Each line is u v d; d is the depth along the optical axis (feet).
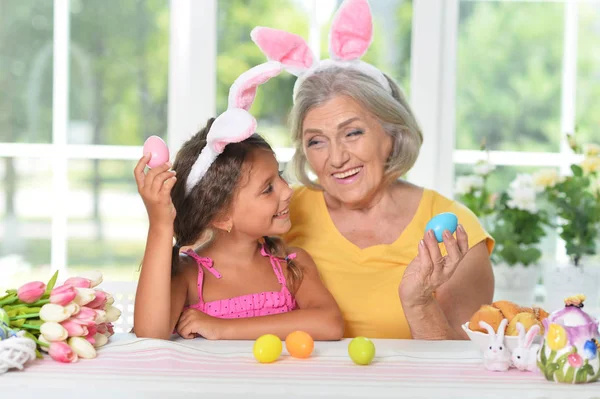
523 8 7.89
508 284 7.31
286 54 5.18
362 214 5.44
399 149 5.24
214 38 7.53
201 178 4.58
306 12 7.64
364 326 5.11
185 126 7.55
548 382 3.29
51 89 7.75
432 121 7.54
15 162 7.77
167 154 4.19
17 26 7.70
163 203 4.15
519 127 7.99
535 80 7.96
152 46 7.75
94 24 7.73
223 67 7.72
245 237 4.79
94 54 7.75
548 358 3.28
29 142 7.77
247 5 7.67
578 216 7.36
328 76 5.09
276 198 4.70
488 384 3.24
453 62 7.57
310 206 5.56
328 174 5.14
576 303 3.35
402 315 5.08
